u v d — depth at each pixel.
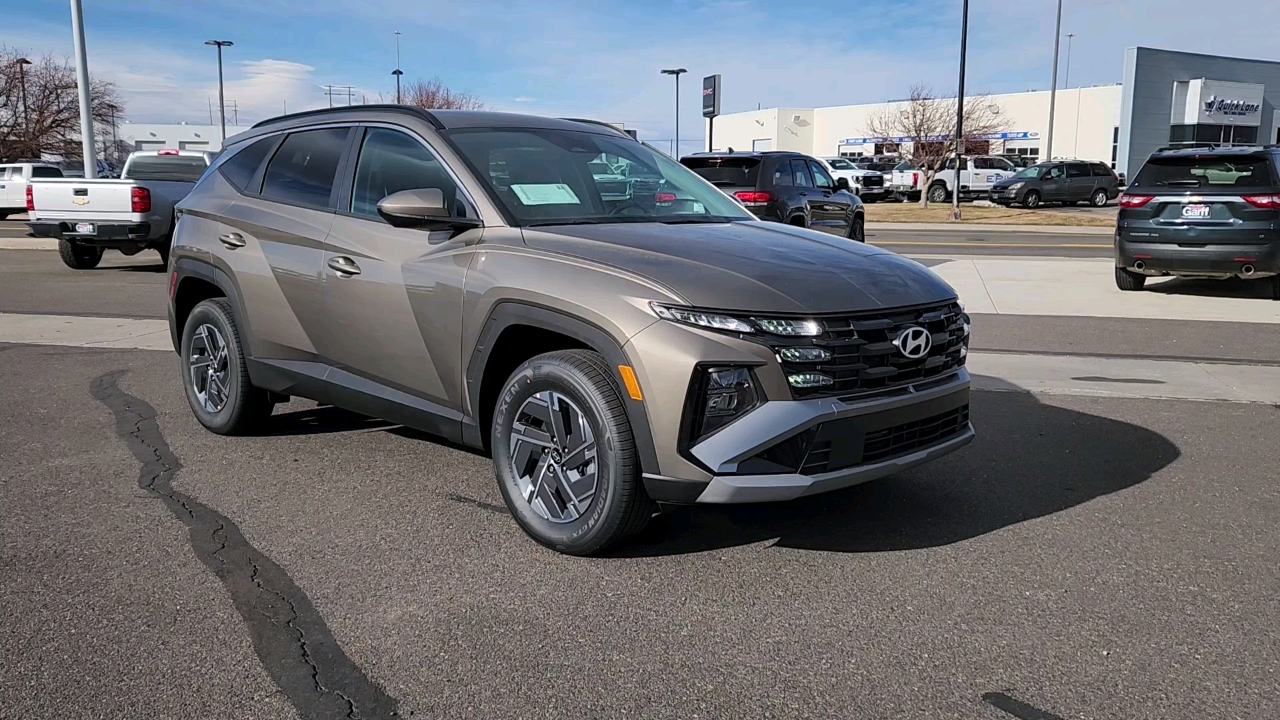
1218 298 11.78
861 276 3.93
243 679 3.05
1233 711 2.90
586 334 3.75
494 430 4.17
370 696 2.97
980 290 12.52
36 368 7.62
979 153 48.06
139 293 12.12
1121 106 50.31
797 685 3.04
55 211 14.10
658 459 3.59
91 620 3.43
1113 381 7.32
